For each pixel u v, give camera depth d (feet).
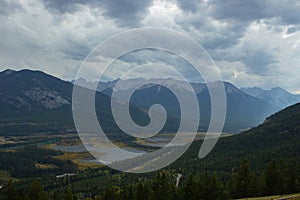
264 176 298.35
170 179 419.95
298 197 230.68
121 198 291.38
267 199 237.04
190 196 275.59
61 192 460.96
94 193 436.35
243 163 302.04
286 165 343.87
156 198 280.72
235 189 294.05
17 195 281.33
